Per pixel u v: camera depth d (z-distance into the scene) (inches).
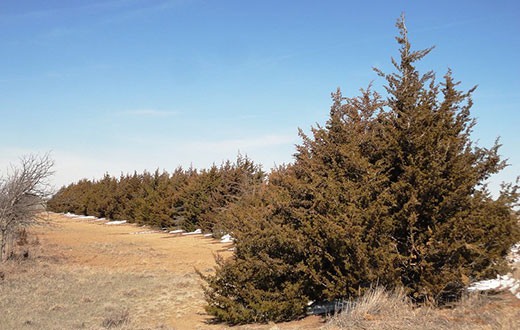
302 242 420.2
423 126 399.9
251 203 962.7
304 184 433.4
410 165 389.7
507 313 303.7
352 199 390.3
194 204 1690.5
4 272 742.5
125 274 796.0
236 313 455.2
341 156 430.9
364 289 379.9
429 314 330.0
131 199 2431.1
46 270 800.9
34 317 501.4
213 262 908.0
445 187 379.6
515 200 366.9
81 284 708.0
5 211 848.9
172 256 1024.9
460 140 377.7
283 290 447.8
